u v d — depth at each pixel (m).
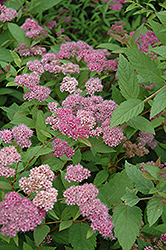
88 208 0.53
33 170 0.55
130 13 1.12
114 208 0.59
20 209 0.52
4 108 0.74
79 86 0.76
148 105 0.70
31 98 0.67
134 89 0.61
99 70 0.72
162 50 0.56
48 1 1.00
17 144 0.62
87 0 1.17
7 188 0.56
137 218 0.54
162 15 0.56
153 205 0.54
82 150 0.69
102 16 1.17
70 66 0.74
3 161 0.55
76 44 0.80
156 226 0.61
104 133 0.62
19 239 0.59
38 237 0.54
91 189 0.54
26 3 0.98
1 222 0.51
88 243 0.56
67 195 0.55
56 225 0.61
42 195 0.53
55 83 0.76
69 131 0.59
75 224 0.58
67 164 0.68
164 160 0.74
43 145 0.61
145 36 0.82
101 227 0.53
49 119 0.63
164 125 0.69
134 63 0.58
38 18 1.03
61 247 0.63
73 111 0.65
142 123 0.62
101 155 0.70
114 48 0.84
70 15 1.17
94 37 1.19
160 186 0.54
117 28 0.86
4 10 0.83
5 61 0.86
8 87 0.88
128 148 0.67
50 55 0.78
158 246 0.60
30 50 0.81
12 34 0.83
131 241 0.53
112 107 0.64
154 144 0.74
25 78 0.67
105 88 0.88
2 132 0.60
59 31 1.02
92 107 0.64
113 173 0.70
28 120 0.69
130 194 0.55
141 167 0.63
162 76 0.57
